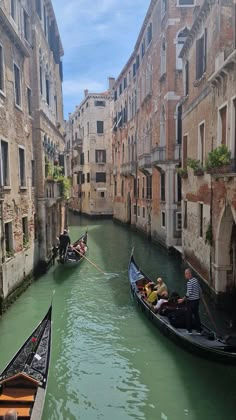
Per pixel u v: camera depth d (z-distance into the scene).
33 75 14.84
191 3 18.19
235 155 8.88
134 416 6.18
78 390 6.91
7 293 10.66
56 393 6.83
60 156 23.19
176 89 18.55
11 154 11.48
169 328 8.52
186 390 6.89
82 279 14.47
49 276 14.88
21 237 12.46
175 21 18.27
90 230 31.30
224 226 9.99
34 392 5.90
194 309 8.20
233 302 10.32
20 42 12.02
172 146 18.62
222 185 9.70
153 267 16.30
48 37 18.39
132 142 30.23
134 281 12.49
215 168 9.36
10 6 11.72
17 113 12.29
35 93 14.94
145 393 6.80
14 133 11.88
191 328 8.18
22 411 5.45
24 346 7.44
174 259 18.08
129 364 7.82
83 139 45.97
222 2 9.41
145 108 25.02
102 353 8.32
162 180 20.00
